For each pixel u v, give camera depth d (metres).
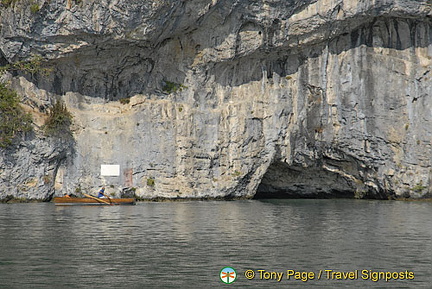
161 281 24.64
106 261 27.53
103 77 53.31
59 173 52.50
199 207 48.91
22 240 31.92
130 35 49.38
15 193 50.84
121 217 41.28
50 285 24.05
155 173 54.38
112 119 53.59
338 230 36.44
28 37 49.16
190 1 49.47
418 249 30.52
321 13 52.81
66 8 48.19
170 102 54.81
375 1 52.59
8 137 50.22
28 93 51.50
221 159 56.28
